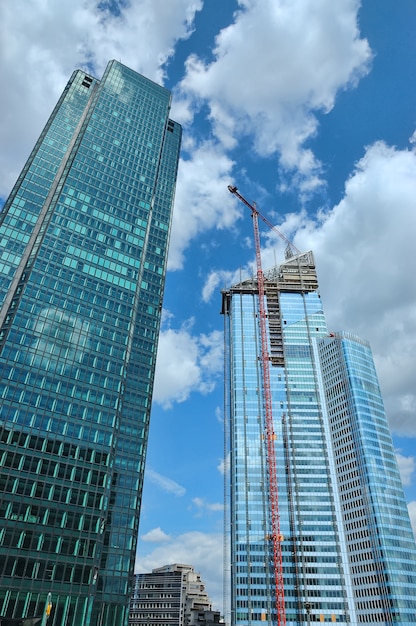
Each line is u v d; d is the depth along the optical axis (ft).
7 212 408.26
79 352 359.87
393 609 530.68
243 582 581.94
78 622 269.44
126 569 324.80
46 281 376.07
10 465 287.28
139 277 441.68
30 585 262.26
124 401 393.70
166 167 570.05
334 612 566.77
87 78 583.99
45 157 471.21
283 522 625.41
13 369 321.32
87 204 444.96
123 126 539.70
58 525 287.48
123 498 352.49
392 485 631.15
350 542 611.88
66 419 325.21
